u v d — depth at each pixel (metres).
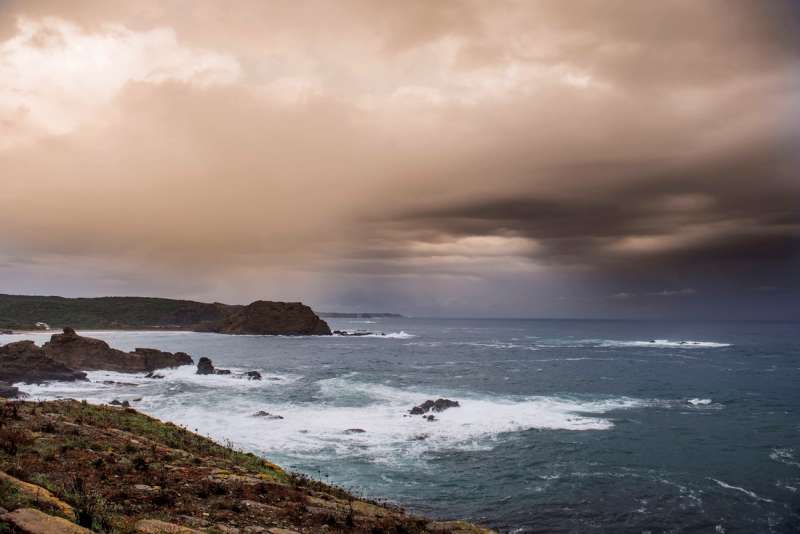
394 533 11.75
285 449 26.88
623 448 29.06
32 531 7.08
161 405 38.56
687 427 34.50
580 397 45.97
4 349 48.66
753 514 20.45
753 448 29.61
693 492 22.67
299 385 51.28
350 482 22.39
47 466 11.52
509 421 34.66
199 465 14.51
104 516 8.35
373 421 33.69
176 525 8.91
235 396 43.50
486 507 20.56
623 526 19.23
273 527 10.27
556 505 20.98
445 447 28.36
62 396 41.31
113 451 14.10
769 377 60.31
